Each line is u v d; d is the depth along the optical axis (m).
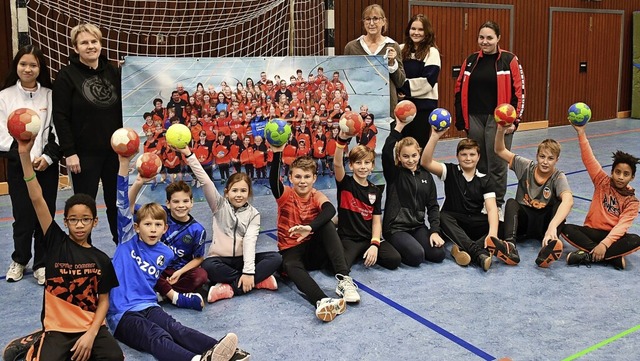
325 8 7.06
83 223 2.43
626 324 2.83
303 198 3.49
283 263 3.28
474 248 3.68
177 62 3.91
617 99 11.86
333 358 2.51
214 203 3.29
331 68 4.27
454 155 7.95
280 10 6.84
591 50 11.13
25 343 2.52
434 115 3.77
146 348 2.52
